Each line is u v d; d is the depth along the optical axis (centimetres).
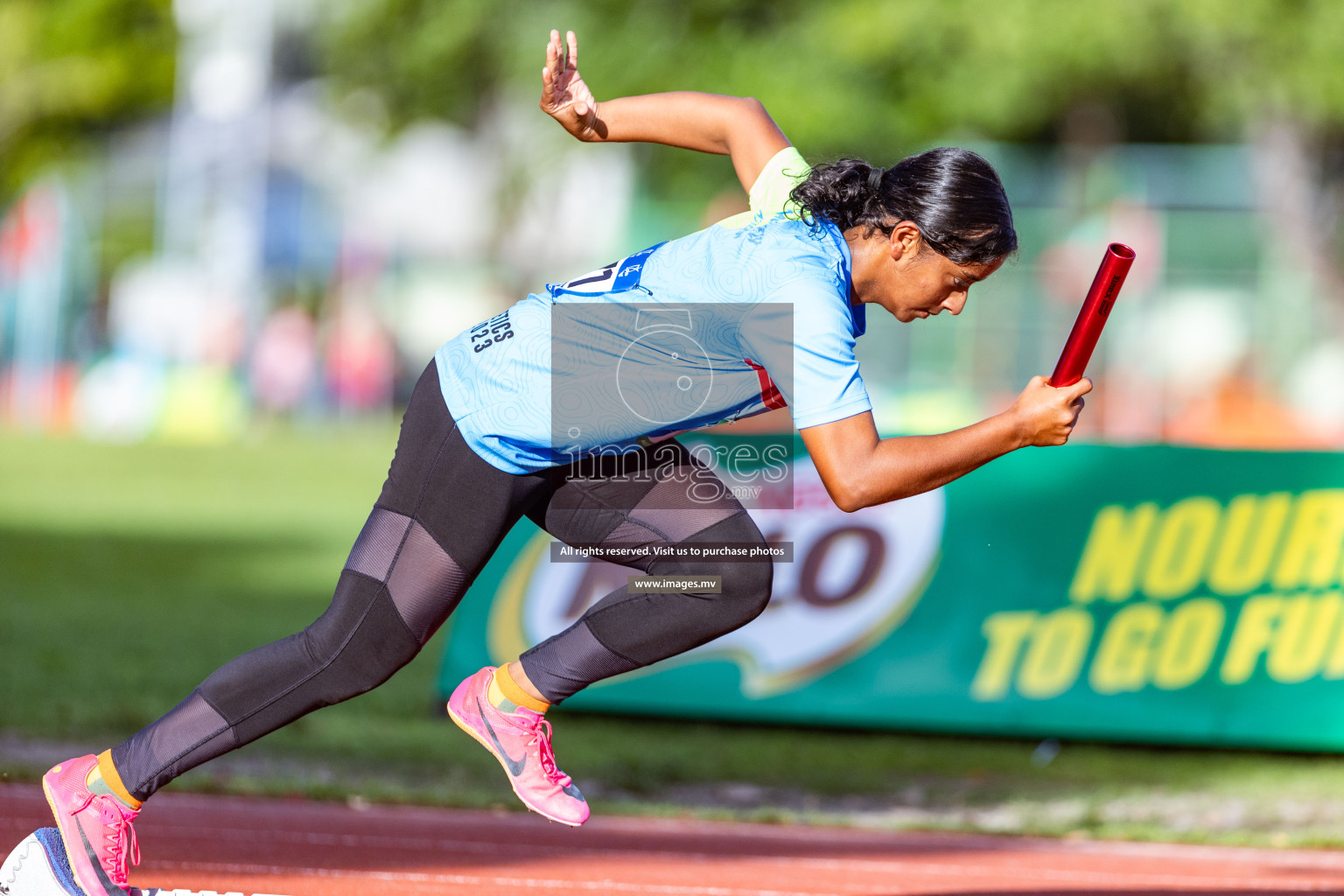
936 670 2120
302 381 9294
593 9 6956
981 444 937
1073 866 1475
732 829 1590
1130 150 7731
